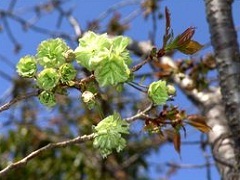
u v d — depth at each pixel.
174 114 0.58
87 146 1.88
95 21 1.38
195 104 0.98
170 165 1.13
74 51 0.50
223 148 0.76
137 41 1.19
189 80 1.05
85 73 0.77
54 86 0.50
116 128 0.52
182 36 0.51
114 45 0.50
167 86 0.55
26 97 0.51
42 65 0.50
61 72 0.50
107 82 0.49
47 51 0.50
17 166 0.53
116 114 0.53
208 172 1.05
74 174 1.91
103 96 0.53
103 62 0.49
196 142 1.08
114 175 1.84
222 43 0.75
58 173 1.92
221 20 0.77
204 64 1.08
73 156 1.92
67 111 1.75
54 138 1.86
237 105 0.70
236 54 0.74
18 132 1.87
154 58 0.51
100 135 0.53
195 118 0.60
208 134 0.82
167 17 0.51
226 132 0.79
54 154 1.94
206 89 0.99
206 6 0.80
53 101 0.51
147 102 0.57
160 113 0.57
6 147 1.89
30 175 1.90
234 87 0.71
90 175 1.87
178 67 1.08
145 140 1.74
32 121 1.80
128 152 1.82
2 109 0.51
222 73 0.73
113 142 0.53
